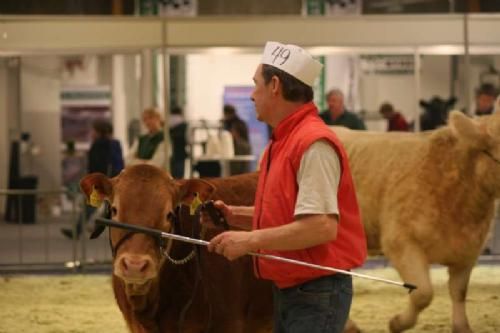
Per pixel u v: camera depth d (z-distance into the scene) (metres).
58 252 13.91
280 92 4.59
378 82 15.05
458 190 7.84
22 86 15.39
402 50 14.55
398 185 8.05
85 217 12.98
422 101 14.72
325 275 4.54
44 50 14.18
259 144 15.45
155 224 4.85
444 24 14.39
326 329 4.54
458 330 8.22
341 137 8.73
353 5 14.82
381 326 8.92
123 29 14.18
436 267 12.83
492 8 15.14
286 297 4.66
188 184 5.12
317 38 14.27
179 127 14.11
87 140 15.62
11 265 12.78
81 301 10.30
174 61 14.98
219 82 15.34
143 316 5.29
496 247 13.57
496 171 7.71
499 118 7.74
